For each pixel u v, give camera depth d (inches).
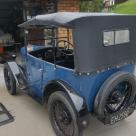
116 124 193.5
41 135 180.1
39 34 236.4
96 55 154.1
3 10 398.9
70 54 204.7
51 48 223.8
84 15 155.3
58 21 153.1
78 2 384.8
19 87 228.4
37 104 228.5
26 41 220.4
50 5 374.9
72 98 153.8
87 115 155.4
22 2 384.5
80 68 150.1
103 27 154.9
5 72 252.8
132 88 168.4
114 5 792.3
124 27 166.1
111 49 160.6
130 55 172.7
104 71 158.1
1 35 391.2
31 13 384.8
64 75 163.3
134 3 807.7
